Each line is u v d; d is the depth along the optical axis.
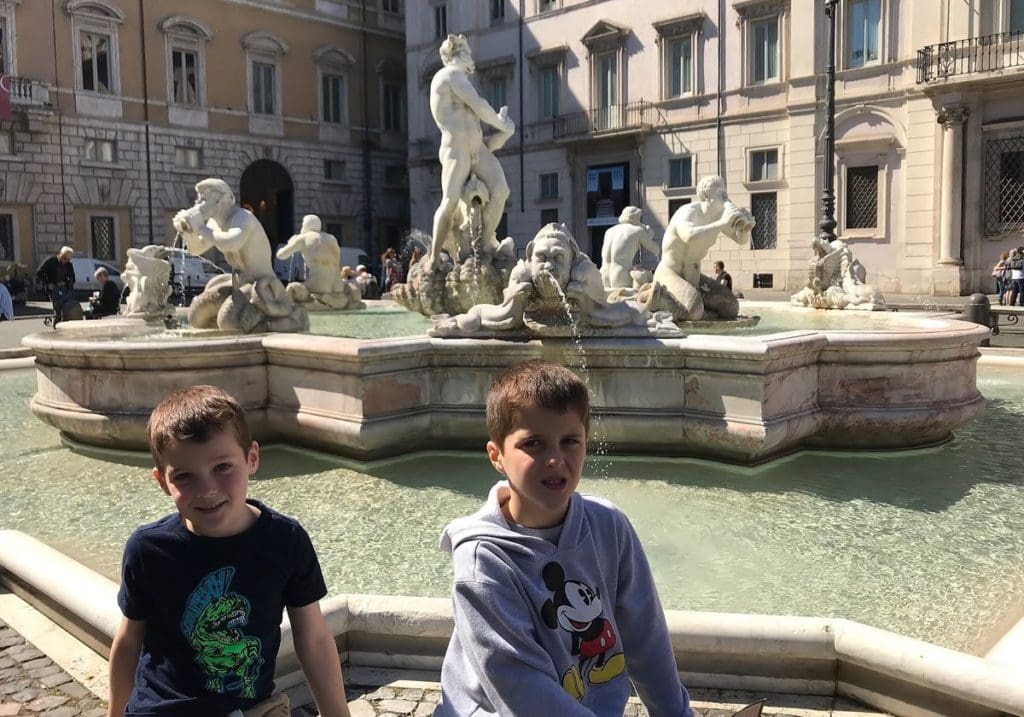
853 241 28.58
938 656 2.77
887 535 4.51
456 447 6.37
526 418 1.89
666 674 2.06
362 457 6.06
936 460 6.09
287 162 40.28
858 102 28.06
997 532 4.54
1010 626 3.37
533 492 1.89
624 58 33.78
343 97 42.34
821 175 28.98
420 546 4.41
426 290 9.70
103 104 34.34
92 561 4.29
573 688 1.87
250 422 6.48
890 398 6.18
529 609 1.87
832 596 3.73
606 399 6.11
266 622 2.15
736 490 5.34
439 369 6.30
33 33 32.38
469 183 9.52
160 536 2.12
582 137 34.50
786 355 5.73
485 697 1.93
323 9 41.06
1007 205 25.78
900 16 27.02
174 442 2.04
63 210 33.53
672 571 4.04
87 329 8.59
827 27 28.38
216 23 37.50
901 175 27.53
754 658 3.01
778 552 4.27
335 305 11.91
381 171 44.22
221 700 2.12
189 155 37.28
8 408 8.71
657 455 6.13
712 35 31.28
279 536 2.18
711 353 5.74
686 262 8.27
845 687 2.96
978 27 25.44
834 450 6.31
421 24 40.00
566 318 6.10
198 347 6.25
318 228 11.95
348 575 4.03
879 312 10.39
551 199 36.56
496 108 38.25
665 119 32.88
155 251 12.41
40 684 3.18
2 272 31.44
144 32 35.31
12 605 3.88
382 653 3.25
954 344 6.27
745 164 31.05
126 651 2.16
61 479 5.88
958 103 25.72
